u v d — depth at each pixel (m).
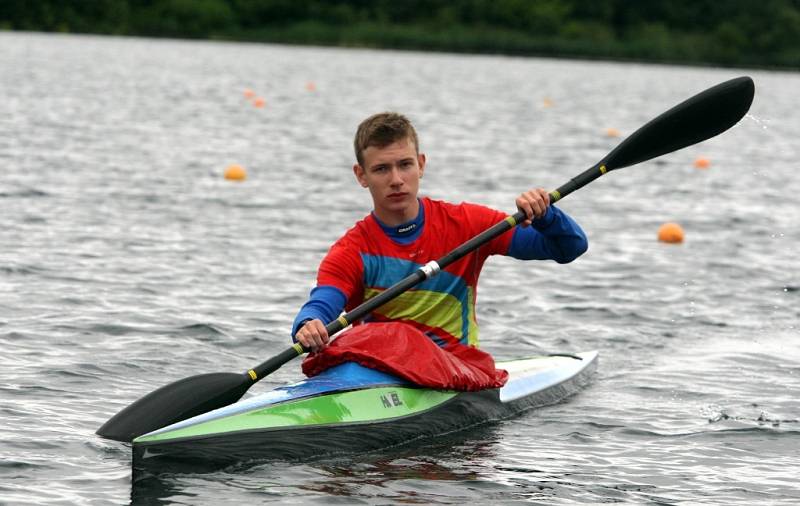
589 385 24.19
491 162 70.06
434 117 107.31
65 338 25.69
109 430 18.58
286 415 19.06
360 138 20.12
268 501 16.42
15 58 163.12
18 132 72.44
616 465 18.69
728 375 25.19
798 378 25.06
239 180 55.62
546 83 177.75
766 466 18.81
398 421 19.84
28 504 15.99
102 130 77.69
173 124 86.19
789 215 52.44
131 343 25.66
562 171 67.06
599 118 117.25
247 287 32.25
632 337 28.73
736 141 99.81
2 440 18.61
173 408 18.66
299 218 44.94
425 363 20.56
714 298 33.75
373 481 17.50
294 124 93.00
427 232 20.52
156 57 192.25
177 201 47.56
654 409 22.36
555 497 16.95
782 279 37.00
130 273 33.16
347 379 20.25
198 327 27.41
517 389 22.69
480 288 33.94
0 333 25.69
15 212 42.31
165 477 17.33
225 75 156.00
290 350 19.30
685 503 16.88
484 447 19.55
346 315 19.44
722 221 49.66
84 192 48.38
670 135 22.06
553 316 30.84
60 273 32.53
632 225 47.62
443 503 16.53
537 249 20.59
